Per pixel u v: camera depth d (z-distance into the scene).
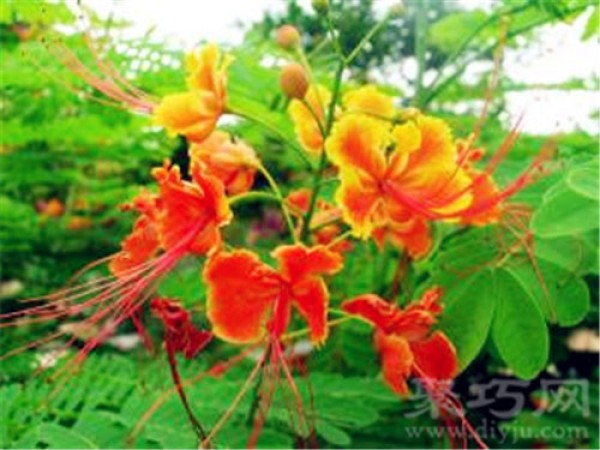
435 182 0.21
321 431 0.22
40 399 0.22
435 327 0.23
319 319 0.19
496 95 0.31
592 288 0.27
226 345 0.37
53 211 0.40
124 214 0.39
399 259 0.24
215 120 0.21
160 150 0.36
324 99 0.23
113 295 0.20
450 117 0.34
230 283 0.19
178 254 0.20
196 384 0.23
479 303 0.23
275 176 0.38
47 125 0.34
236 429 0.21
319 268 0.19
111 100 0.33
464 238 0.25
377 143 0.21
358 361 0.26
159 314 0.19
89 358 0.24
